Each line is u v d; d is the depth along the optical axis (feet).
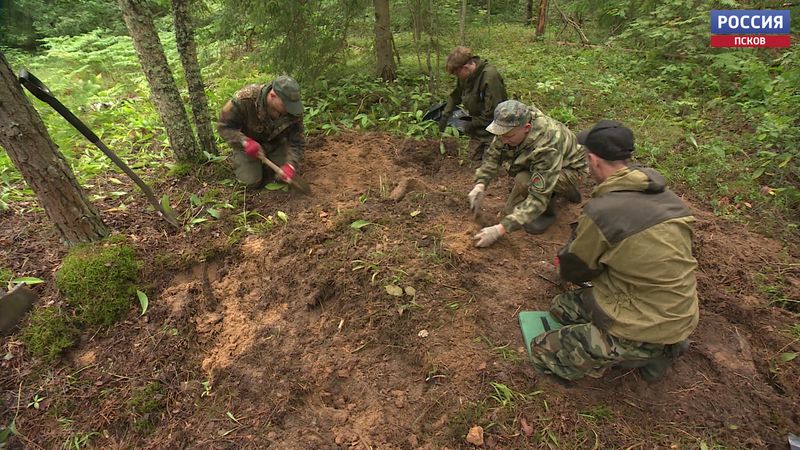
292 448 6.95
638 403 7.44
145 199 12.02
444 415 7.27
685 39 20.99
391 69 19.86
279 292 9.37
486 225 11.05
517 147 9.58
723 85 18.53
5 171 12.89
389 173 13.30
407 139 14.71
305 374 7.91
